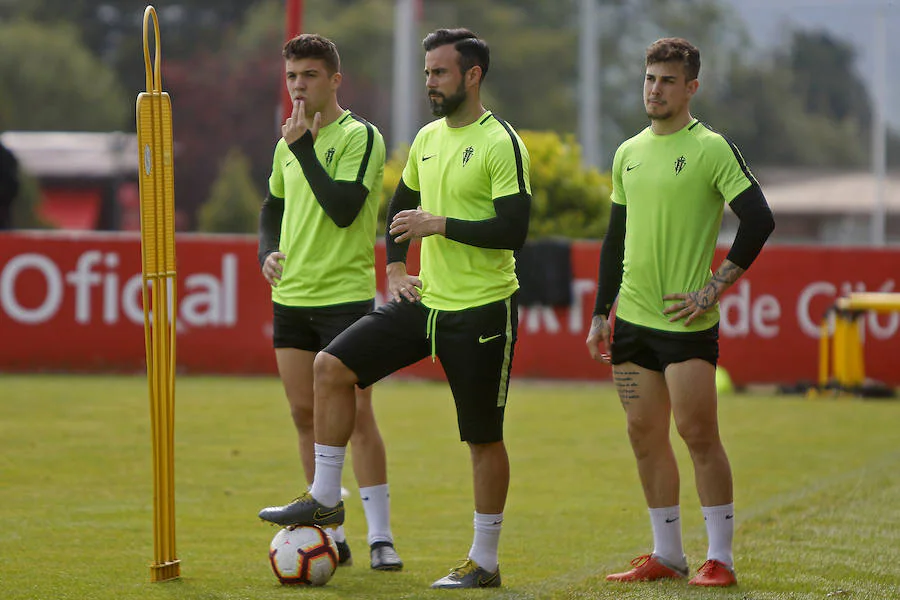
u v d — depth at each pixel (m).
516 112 187.50
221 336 48.78
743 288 49.19
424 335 18.52
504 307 18.47
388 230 19.47
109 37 187.00
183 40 177.75
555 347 49.25
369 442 20.05
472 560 18.45
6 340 48.12
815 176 198.25
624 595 17.66
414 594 17.67
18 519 23.14
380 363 18.44
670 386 18.45
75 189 153.38
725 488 18.52
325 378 18.28
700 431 18.41
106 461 29.64
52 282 48.12
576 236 55.50
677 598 17.41
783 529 22.75
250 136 157.75
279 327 20.34
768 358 49.22
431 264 18.62
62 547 20.80
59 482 27.00
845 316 46.91
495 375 18.39
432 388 47.00
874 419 40.28
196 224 157.38
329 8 182.62
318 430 18.34
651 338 18.55
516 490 27.47
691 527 23.66
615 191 19.48
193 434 34.31
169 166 18.11
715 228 18.66
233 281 48.72
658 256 18.53
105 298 48.25
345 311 19.89
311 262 19.95
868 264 49.19
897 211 187.38
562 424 37.75
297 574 18.02
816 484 28.12
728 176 18.27
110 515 23.58
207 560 19.98
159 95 17.89
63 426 34.94
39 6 188.00
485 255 18.38
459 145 18.52
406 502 25.83
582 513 24.97
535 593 17.84
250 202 128.12
